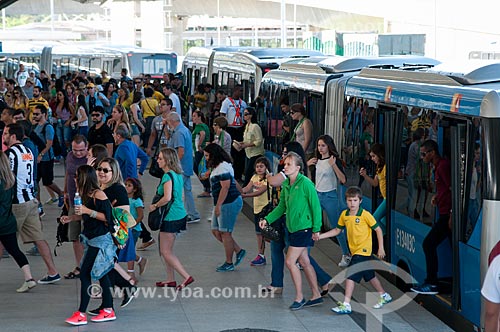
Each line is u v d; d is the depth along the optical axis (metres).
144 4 78.56
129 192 12.30
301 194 10.91
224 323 10.52
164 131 18.81
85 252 10.36
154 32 79.12
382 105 12.84
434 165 10.81
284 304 11.34
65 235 12.28
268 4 78.56
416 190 11.41
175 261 12.05
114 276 10.95
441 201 10.69
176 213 11.91
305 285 12.23
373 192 13.14
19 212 11.95
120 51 53.97
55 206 18.98
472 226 9.60
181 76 42.25
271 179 11.52
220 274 13.00
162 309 11.13
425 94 11.17
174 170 11.87
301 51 25.19
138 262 12.70
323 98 15.78
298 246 10.96
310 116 16.83
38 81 32.34
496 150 9.17
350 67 16.22
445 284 11.00
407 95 11.81
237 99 22.27
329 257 14.08
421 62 16.30
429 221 10.95
